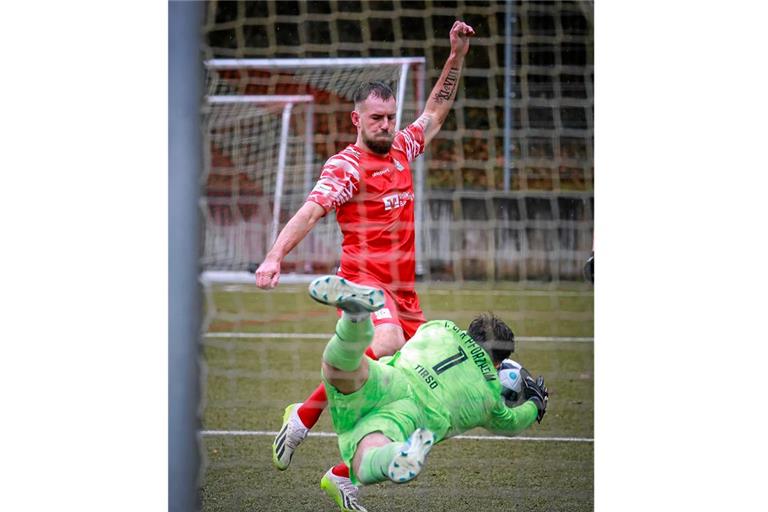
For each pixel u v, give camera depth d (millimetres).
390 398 5020
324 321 13148
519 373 5867
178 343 4523
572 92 18844
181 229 4457
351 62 17531
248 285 16922
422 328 5539
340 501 5508
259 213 19391
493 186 19406
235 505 5840
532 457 6781
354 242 6211
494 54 19781
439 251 17906
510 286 16562
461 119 20219
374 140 6152
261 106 19094
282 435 5746
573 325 12648
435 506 5793
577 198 17172
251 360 10336
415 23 21250
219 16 20547
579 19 18969
